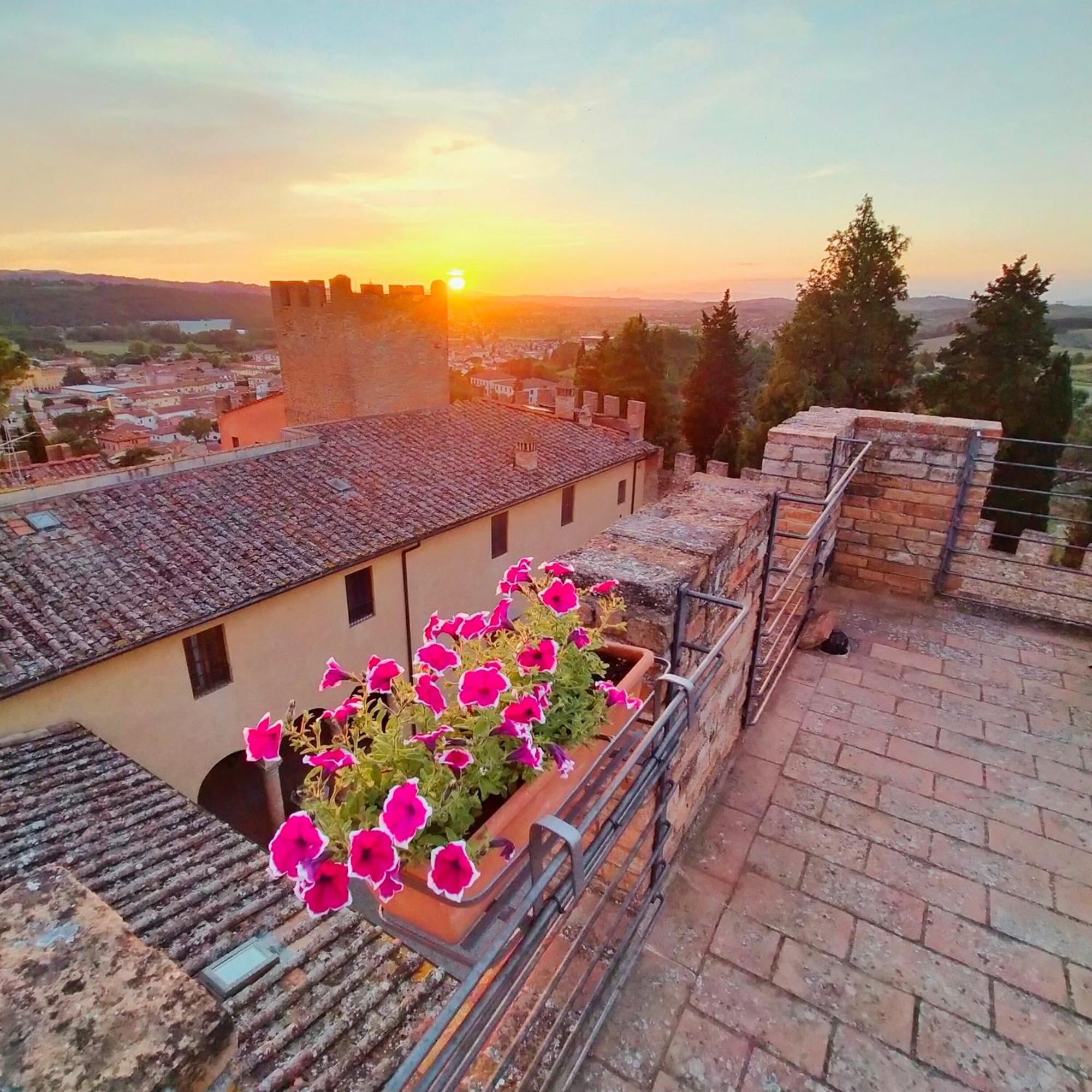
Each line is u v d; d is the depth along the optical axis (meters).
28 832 5.02
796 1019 2.28
